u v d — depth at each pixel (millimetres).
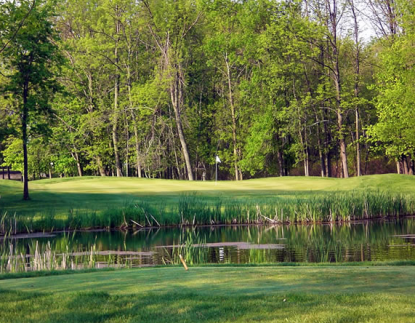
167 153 63875
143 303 7859
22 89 34750
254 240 23172
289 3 55094
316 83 57844
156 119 58844
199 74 64250
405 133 44625
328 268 11422
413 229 25828
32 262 17641
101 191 38406
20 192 36844
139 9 57719
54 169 64812
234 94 61031
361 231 25453
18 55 33625
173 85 57750
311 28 51781
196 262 17406
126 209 29156
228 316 7043
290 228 27688
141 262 17766
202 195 36281
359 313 6879
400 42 44312
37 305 7969
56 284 9820
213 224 29812
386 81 46031
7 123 35875
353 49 56594
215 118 63875
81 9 58562
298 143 55000
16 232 26562
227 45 58438
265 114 55750
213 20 60906
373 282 9023
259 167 58719
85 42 55375
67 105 57000
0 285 9969
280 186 42094
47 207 31219
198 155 66438
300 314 6953
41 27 31859
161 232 26922
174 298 8078
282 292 8258
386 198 32031
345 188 39812
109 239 24438
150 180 47094
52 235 26000
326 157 60562
